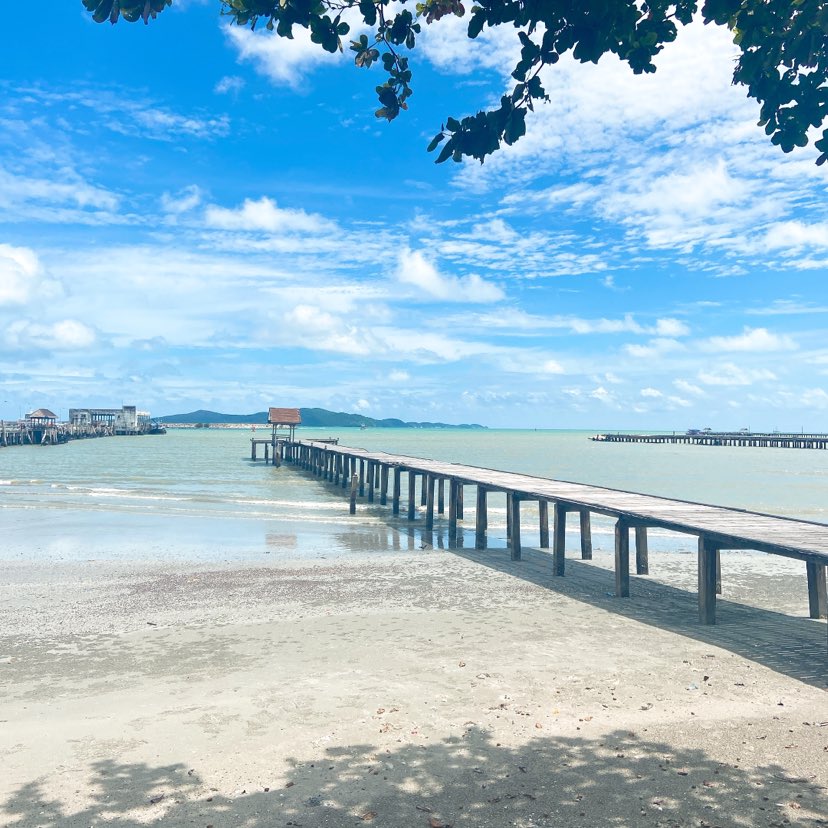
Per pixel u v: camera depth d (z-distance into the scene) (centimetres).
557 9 349
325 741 729
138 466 5866
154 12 366
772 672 955
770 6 386
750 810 575
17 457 7031
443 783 632
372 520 2731
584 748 705
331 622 1248
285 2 372
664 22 390
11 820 570
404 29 397
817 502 3453
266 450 6500
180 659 1042
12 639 1152
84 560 1867
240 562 1848
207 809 588
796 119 420
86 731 761
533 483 2092
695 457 8212
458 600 1419
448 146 382
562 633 1165
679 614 1298
